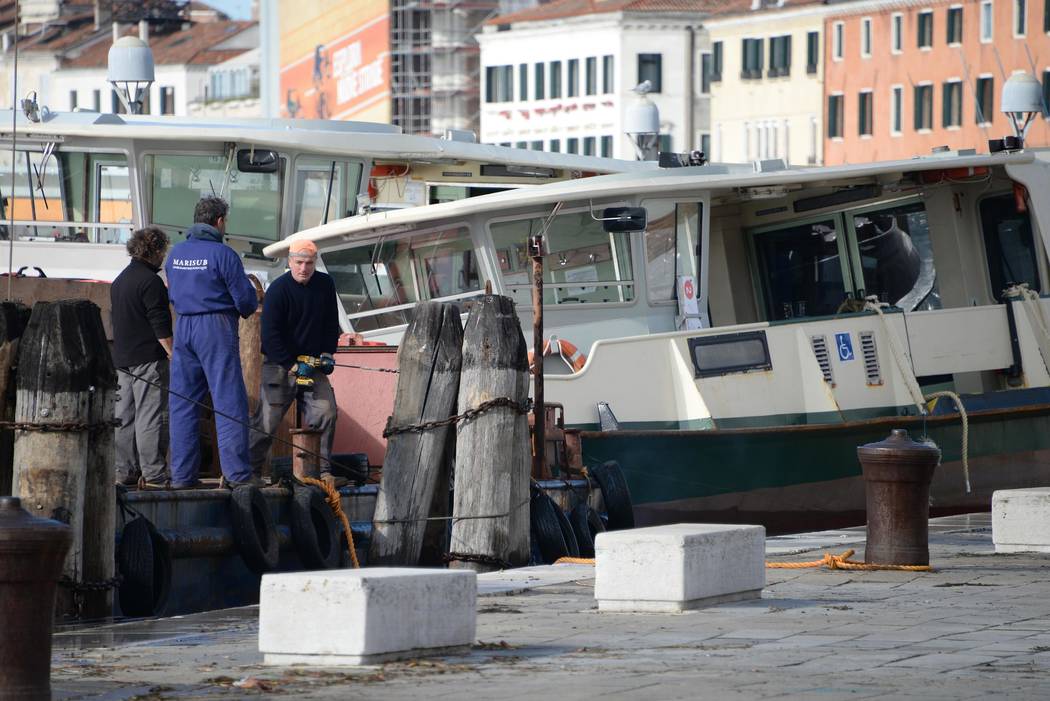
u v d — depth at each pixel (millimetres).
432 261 44906
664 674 19734
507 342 33969
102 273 48031
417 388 34344
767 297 53406
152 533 29891
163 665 21062
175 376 31656
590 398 42938
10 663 18094
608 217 45562
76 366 27703
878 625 23844
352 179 52625
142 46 53875
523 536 34219
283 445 36125
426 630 21281
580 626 23906
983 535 37938
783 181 47938
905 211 52000
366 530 35000
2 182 47906
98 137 48000
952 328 48906
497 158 55938
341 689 18938
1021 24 197625
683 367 44031
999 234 52375
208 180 49344
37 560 18062
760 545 26891
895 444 30906
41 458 27594
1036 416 49688
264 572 31953
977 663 20516
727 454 44312
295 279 33000
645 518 43188
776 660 20781
